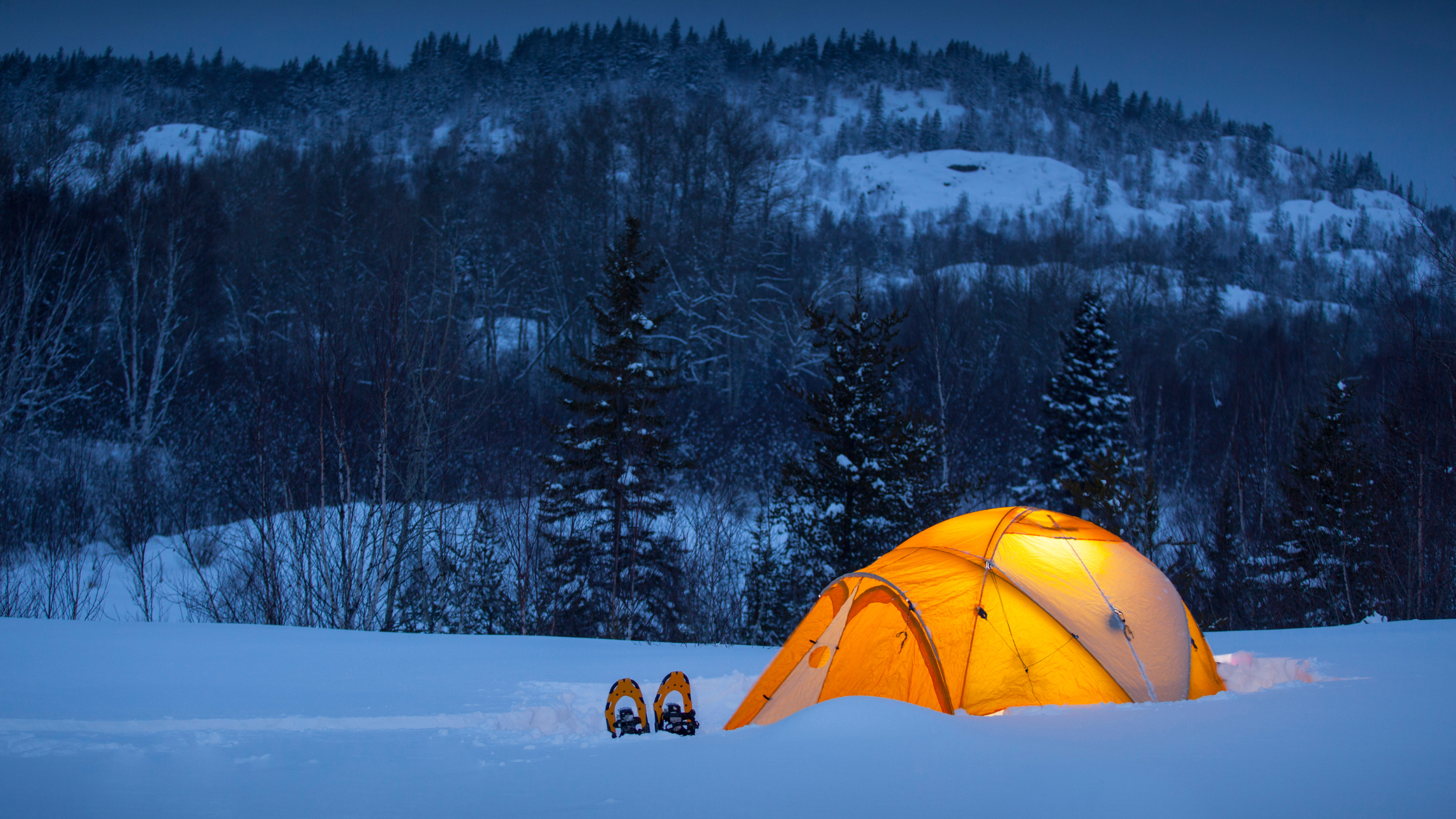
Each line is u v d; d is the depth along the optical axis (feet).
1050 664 21.54
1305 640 32.30
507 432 88.33
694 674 28.63
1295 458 90.33
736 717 23.71
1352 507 81.05
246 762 14.73
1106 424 107.86
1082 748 13.74
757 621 71.92
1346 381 95.40
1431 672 21.98
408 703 22.25
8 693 22.21
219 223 139.54
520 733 18.13
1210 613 83.35
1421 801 10.43
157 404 112.16
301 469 75.25
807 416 78.48
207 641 34.01
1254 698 18.47
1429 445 77.87
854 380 76.33
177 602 66.33
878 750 13.88
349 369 71.72
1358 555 79.92
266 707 21.15
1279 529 90.07
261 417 73.72
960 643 21.77
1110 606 22.74
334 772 13.92
